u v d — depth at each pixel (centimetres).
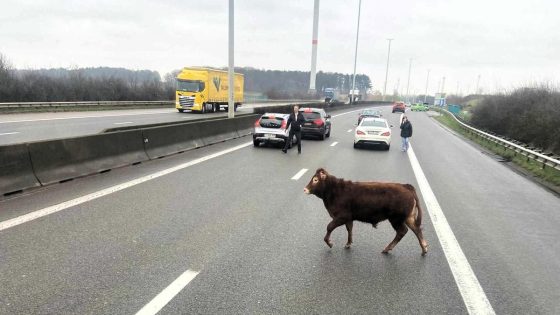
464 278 505
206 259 527
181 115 3391
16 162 823
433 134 2975
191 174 1081
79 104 3666
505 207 884
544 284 499
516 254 597
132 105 4366
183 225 657
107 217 679
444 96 10700
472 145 2325
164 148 1405
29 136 1719
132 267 493
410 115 6172
